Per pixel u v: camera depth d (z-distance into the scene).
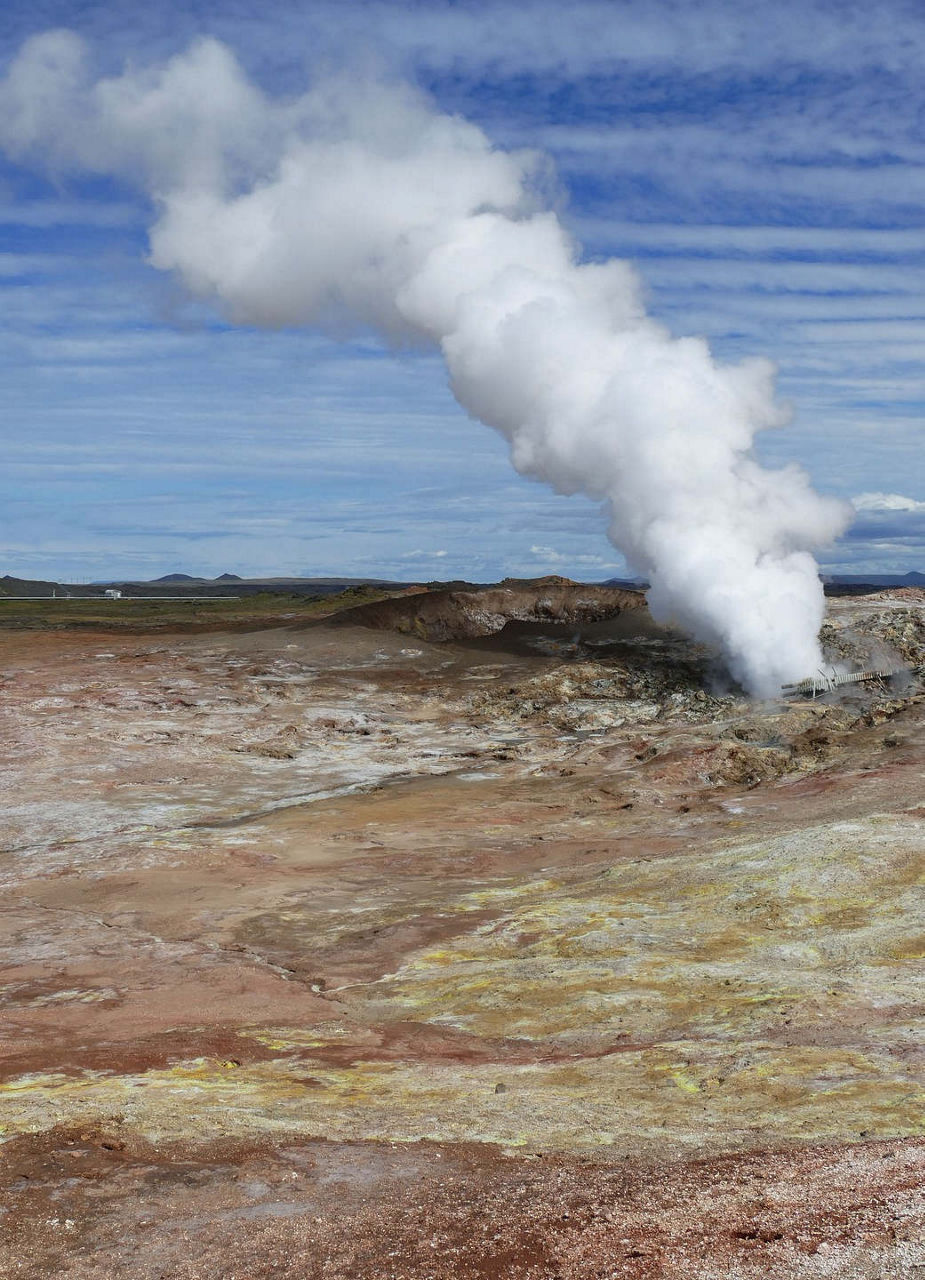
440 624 108.75
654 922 33.75
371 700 87.19
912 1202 12.61
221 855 46.97
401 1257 12.05
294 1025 26.31
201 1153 15.71
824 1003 24.45
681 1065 21.02
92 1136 16.25
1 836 52.28
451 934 35.09
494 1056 23.52
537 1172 14.89
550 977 28.98
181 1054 22.70
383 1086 20.28
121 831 52.72
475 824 52.72
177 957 33.09
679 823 50.03
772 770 59.94
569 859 45.38
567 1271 11.46
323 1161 15.45
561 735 77.00
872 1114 17.06
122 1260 12.31
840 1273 10.93
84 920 38.16
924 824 40.41
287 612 178.62
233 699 84.88
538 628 108.12
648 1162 15.23
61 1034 25.05
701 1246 11.82
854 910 32.69
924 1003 23.98
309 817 54.44
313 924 37.16
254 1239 12.74
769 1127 16.84
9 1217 13.45
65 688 86.50
